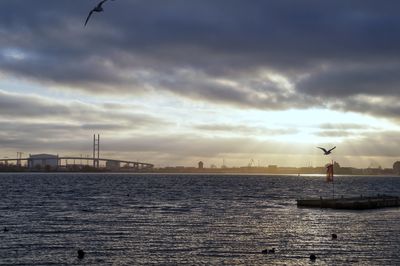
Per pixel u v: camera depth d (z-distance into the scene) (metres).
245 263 47.78
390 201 113.75
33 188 198.75
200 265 46.84
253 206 112.62
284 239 61.62
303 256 51.03
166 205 114.12
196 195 157.38
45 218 83.75
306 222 80.00
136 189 197.12
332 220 83.25
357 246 56.72
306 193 178.25
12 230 68.38
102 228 70.69
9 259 49.12
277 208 106.94
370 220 83.56
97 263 47.69
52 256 50.59
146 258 49.84
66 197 141.62
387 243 58.75
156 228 71.06
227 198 142.75
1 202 120.00
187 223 77.38
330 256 51.06
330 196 159.62
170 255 51.25
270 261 48.72
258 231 68.62
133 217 86.00
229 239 61.22
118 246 56.00
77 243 57.88
